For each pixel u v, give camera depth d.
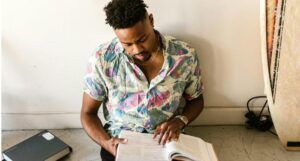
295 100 1.48
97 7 1.46
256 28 1.51
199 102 1.50
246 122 1.78
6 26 1.50
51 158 1.55
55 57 1.60
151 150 1.23
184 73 1.35
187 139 1.31
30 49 1.57
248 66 1.62
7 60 1.60
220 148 1.66
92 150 1.67
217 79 1.67
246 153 1.62
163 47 1.30
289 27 1.37
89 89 1.36
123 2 1.09
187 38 1.54
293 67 1.43
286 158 1.57
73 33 1.53
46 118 1.79
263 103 1.74
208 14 1.47
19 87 1.69
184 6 1.45
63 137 1.76
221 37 1.54
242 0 1.44
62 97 1.73
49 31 1.52
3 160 1.55
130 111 1.37
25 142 1.62
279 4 1.33
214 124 1.82
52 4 1.45
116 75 1.30
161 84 1.33
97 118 1.43
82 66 1.62
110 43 1.31
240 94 1.72
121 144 1.24
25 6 1.45
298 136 1.57
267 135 1.72
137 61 1.28
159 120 1.40
